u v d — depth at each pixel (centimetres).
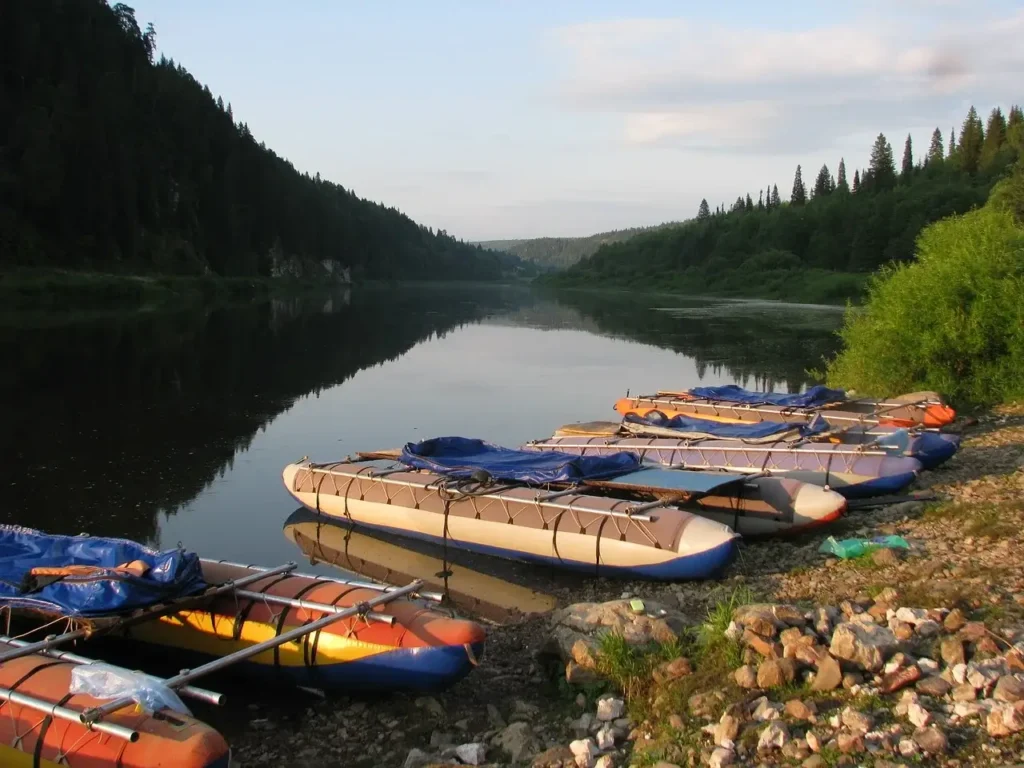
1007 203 4775
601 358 3838
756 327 5538
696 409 2112
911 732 571
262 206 11094
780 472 1488
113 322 4775
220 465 1812
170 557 848
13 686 679
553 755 634
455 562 1294
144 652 908
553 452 1512
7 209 6544
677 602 1036
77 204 7481
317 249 12594
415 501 1366
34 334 3950
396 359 3694
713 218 14025
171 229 9100
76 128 7800
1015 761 525
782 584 1036
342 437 2103
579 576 1220
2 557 921
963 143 12250
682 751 606
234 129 11581
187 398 2556
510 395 2778
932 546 1071
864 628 688
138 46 11081
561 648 805
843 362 2556
